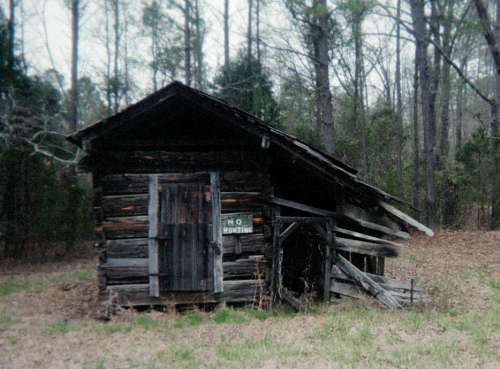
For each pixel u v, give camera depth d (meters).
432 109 22.33
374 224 9.51
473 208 21.64
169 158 8.98
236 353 6.39
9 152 15.75
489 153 20.66
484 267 12.65
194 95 8.38
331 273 9.58
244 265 9.12
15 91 16.64
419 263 13.60
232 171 9.13
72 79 22.16
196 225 8.96
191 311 8.82
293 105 25.89
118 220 8.82
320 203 10.81
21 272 14.17
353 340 6.79
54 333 7.69
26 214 16.38
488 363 5.79
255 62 23.64
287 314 8.80
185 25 25.14
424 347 6.40
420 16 18.78
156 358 6.38
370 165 24.61
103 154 8.82
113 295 8.68
